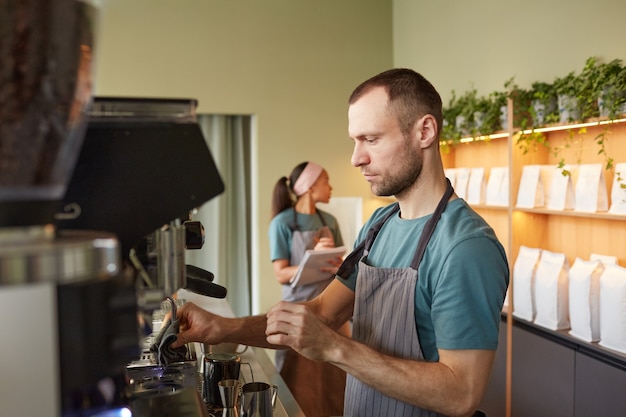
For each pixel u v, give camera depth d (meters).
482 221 1.41
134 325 0.75
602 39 2.69
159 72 4.46
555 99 2.86
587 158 2.89
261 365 2.09
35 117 0.51
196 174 0.87
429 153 1.46
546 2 3.07
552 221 3.15
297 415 1.60
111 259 0.54
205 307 2.50
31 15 0.49
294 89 4.72
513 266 3.12
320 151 4.78
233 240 4.85
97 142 0.83
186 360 1.42
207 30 4.53
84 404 0.70
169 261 0.87
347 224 4.64
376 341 1.47
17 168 0.51
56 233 0.57
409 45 4.69
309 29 4.73
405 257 1.47
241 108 4.62
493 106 3.24
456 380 1.26
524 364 2.98
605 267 2.57
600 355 2.53
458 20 3.95
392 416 1.42
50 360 0.68
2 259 0.46
